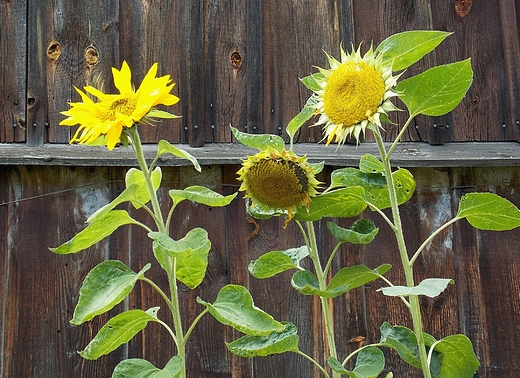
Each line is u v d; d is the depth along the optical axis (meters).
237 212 2.10
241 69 2.22
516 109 2.26
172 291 1.27
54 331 1.98
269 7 2.26
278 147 1.42
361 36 2.29
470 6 2.34
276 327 1.20
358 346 2.04
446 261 2.13
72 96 2.14
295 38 2.26
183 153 1.23
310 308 2.06
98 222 1.21
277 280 2.07
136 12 2.21
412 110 1.29
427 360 1.25
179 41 2.20
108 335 1.23
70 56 2.16
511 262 2.13
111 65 2.17
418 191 2.18
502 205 1.27
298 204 1.29
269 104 2.20
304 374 2.02
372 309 2.07
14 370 1.94
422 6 2.31
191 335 2.01
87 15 2.19
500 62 2.30
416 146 2.21
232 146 2.14
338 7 2.29
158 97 1.16
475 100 2.28
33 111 2.10
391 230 2.14
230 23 2.24
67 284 2.01
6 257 2.00
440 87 1.24
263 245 2.09
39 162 2.00
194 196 1.23
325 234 2.12
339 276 1.36
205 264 1.24
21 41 2.15
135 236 2.06
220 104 2.18
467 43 2.31
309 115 1.47
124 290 1.14
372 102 1.18
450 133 2.24
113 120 1.17
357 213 1.35
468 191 2.19
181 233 2.07
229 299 1.25
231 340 2.02
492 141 2.25
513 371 2.05
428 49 1.30
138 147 1.21
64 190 2.07
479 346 2.07
